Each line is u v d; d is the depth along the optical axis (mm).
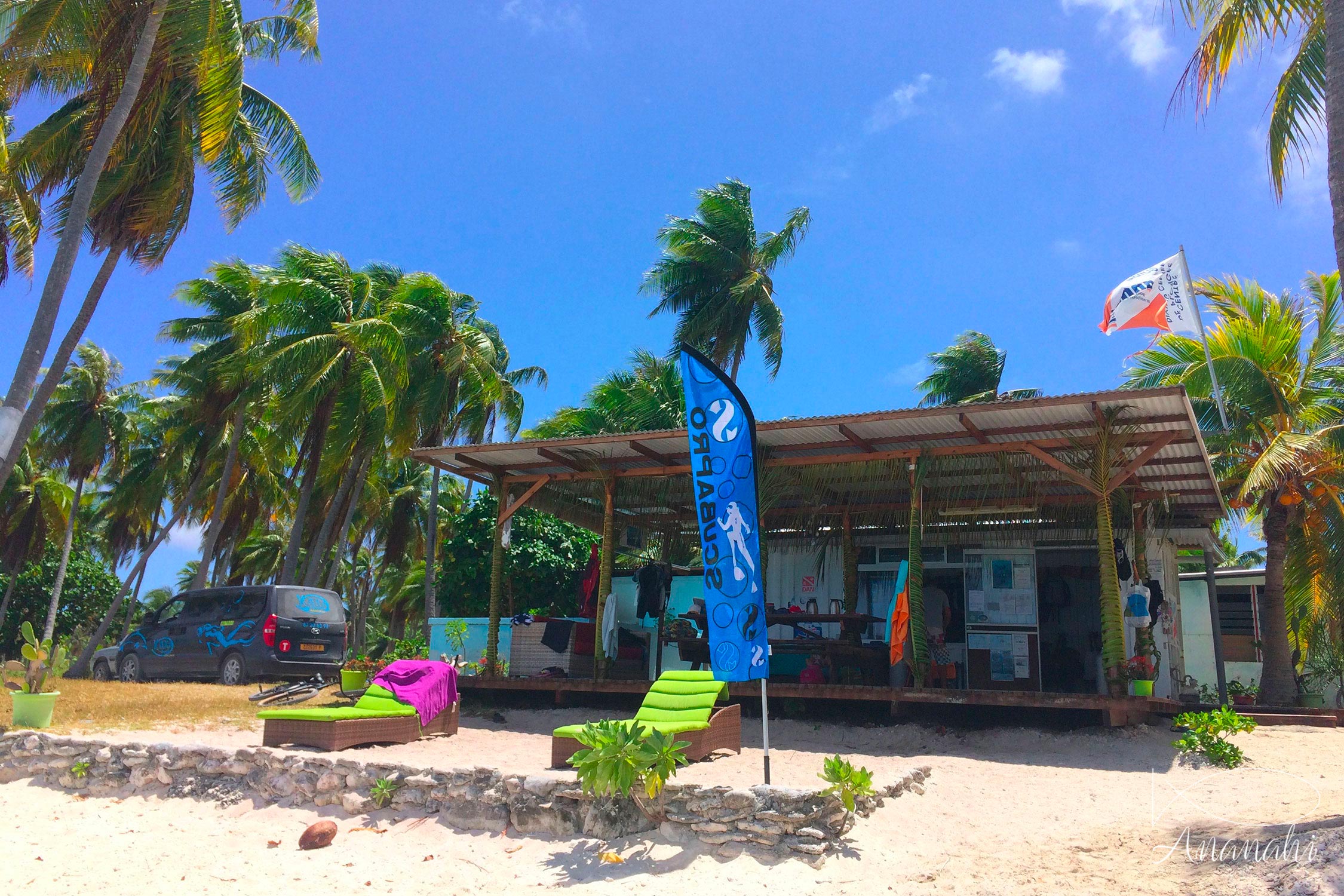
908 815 6910
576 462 13195
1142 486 12875
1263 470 15320
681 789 6305
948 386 30281
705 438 6953
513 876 5902
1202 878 5059
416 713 9859
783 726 11031
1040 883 5281
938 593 14547
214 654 16719
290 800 7535
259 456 31047
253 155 18703
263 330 23516
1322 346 19359
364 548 54875
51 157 16234
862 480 12781
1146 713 10914
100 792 8297
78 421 35156
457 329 25734
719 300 28297
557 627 14039
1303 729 12188
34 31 13508
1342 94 6465
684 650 12648
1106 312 13305
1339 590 17562
